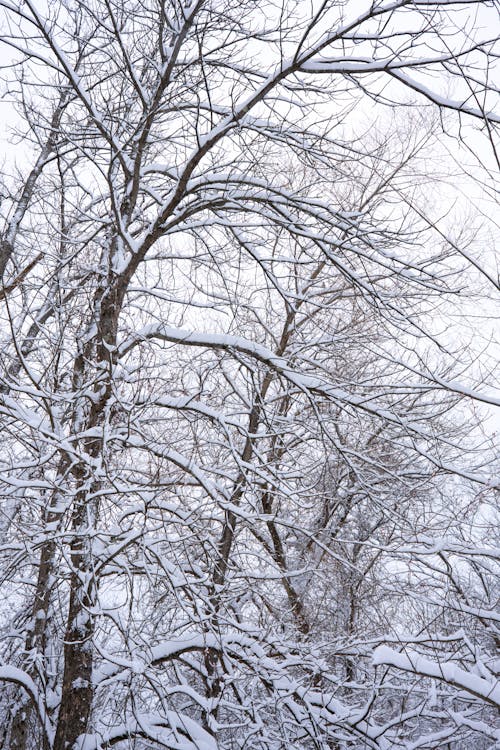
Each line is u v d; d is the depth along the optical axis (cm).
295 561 1170
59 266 788
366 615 1016
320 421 843
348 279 814
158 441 726
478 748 1037
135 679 702
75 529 723
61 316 753
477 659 655
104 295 819
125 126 858
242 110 715
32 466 696
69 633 747
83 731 726
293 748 747
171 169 859
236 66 782
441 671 605
